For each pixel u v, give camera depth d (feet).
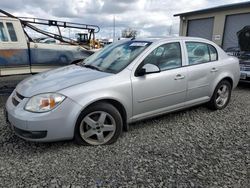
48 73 12.51
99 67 12.47
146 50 12.12
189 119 14.51
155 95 12.19
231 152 10.51
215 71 15.02
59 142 11.12
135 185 8.21
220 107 16.21
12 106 10.36
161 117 14.73
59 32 25.13
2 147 10.69
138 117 11.98
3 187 7.99
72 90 9.96
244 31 35.24
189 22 56.90
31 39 20.89
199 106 16.83
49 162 9.52
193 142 11.45
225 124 13.82
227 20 47.91
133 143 11.25
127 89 11.12
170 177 8.66
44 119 9.46
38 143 11.04
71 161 9.61
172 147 10.91
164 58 12.72
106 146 10.89
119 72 11.23
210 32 52.03
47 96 9.67
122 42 14.21
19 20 19.31
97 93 10.31
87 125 10.55
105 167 9.23
